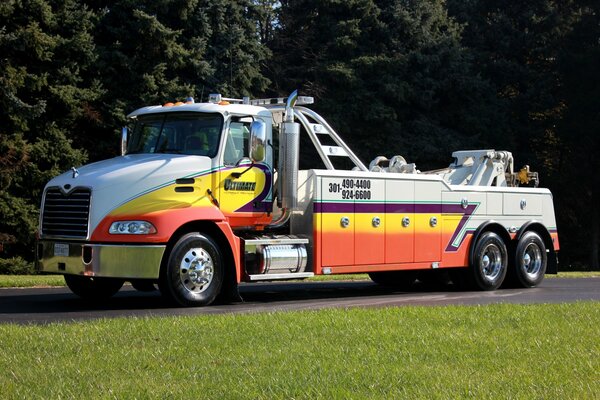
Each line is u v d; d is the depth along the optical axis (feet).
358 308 36.50
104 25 103.19
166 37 102.78
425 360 23.39
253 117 43.52
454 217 52.13
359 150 126.31
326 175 44.75
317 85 126.72
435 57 130.11
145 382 20.08
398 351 24.66
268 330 28.43
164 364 22.24
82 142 102.47
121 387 19.51
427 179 50.42
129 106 100.89
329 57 130.82
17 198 92.48
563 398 18.85
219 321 30.55
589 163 148.05
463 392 19.31
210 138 42.01
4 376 20.56
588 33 148.05
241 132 42.98
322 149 48.88
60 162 96.68
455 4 158.40
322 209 44.52
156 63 104.22
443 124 137.18
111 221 38.37
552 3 159.02
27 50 93.66
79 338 26.17
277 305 41.32
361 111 125.18
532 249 57.57
